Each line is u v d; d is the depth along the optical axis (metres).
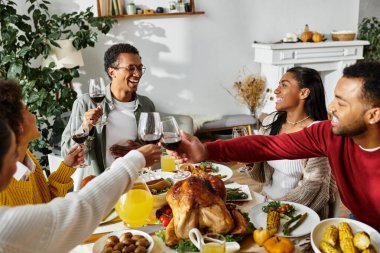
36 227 0.86
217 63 5.22
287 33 5.37
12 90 1.04
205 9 5.00
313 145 1.66
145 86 4.89
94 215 0.96
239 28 5.25
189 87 5.12
